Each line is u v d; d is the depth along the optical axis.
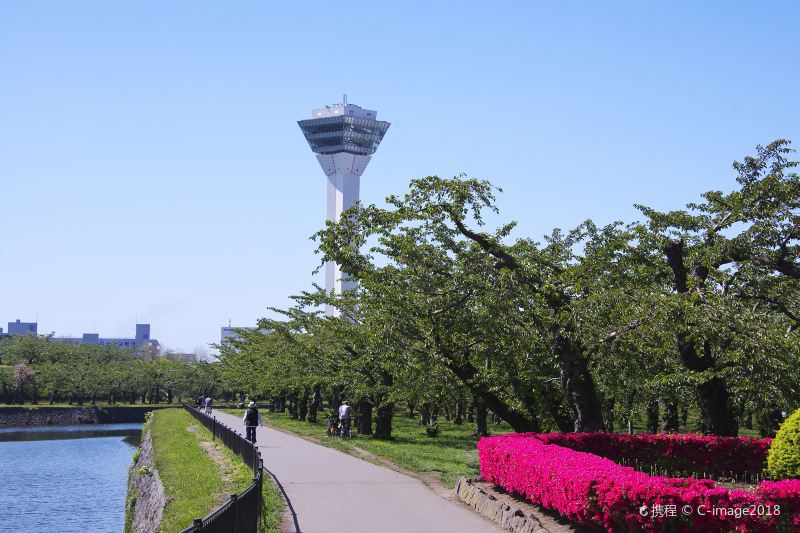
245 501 12.09
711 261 21.12
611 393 27.53
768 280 23.23
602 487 12.32
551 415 26.92
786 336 19.22
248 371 74.75
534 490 14.84
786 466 15.57
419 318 23.89
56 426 111.56
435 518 15.69
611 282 22.95
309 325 49.50
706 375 20.12
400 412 84.50
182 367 134.12
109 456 70.62
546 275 24.23
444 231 23.59
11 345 138.38
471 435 47.00
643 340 21.47
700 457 19.06
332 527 14.65
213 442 38.34
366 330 31.69
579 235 28.05
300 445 36.47
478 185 22.75
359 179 185.38
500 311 22.50
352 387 43.19
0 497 45.72
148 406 124.62
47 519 38.75
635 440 19.86
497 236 23.81
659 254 23.00
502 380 24.62
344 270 25.31
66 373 124.06
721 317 19.09
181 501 19.53
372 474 23.44
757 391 19.72
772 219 20.94
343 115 179.50
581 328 21.72
